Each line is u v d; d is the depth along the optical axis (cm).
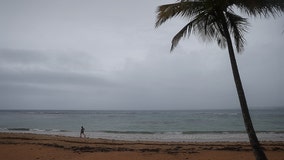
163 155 1642
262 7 941
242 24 1062
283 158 1471
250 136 889
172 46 1062
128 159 1530
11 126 5497
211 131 4106
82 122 7106
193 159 1516
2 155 1620
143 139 3017
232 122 6806
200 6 971
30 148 1891
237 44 1070
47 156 1600
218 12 967
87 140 2595
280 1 903
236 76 921
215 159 1502
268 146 2022
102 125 5994
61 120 8112
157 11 1004
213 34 1080
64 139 2647
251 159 1475
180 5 964
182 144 2267
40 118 9456
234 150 1822
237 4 970
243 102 902
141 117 10631
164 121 7575
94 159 1520
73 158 1543
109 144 2288
